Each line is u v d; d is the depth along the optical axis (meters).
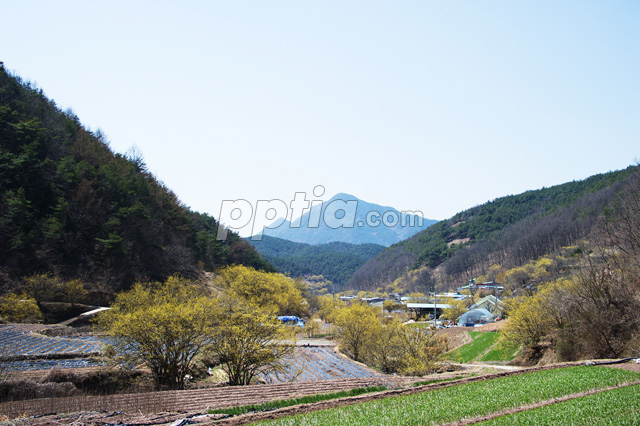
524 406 14.52
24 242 57.66
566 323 33.84
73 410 16.05
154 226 83.69
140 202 82.19
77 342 35.47
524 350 41.00
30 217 60.84
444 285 159.50
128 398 18.62
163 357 26.59
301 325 76.12
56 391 20.19
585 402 13.96
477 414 13.71
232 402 18.42
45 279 52.84
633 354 26.23
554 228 128.62
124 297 43.53
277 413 15.55
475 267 157.88
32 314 47.91
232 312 30.47
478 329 65.50
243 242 135.25
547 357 35.19
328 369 39.31
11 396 18.88
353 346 51.25
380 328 51.62
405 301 130.00
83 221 66.75
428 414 13.64
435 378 26.69
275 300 79.94
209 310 29.58
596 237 75.75
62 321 51.62
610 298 29.44
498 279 121.88
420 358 40.19
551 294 38.31
